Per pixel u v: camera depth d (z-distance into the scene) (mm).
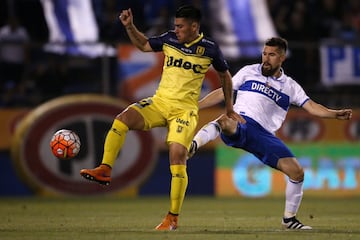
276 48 29812
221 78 28297
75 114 52406
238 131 29812
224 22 66250
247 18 66688
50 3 64438
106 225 31609
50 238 25500
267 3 67188
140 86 54531
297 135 57375
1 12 63781
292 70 58781
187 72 27594
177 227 30391
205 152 57312
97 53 57000
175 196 27656
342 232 28812
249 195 57062
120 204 47062
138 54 54594
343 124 58094
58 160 52719
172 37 27859
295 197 29812
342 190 57906
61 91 57688
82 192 53219
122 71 54438
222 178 57281
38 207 43906
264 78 30297
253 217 37438
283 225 30281
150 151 54406
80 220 34500
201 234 26984
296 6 66500
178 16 27312
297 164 29594
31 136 52031
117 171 54031
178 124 27453
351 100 58688
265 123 30062
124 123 27453
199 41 27625
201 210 42812
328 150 57750
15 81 57688
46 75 57812
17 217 36250
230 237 26047
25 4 64062
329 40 66188
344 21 67250
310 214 40031
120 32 64000
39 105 57094
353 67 58844
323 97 58531
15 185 54750
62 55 57562
